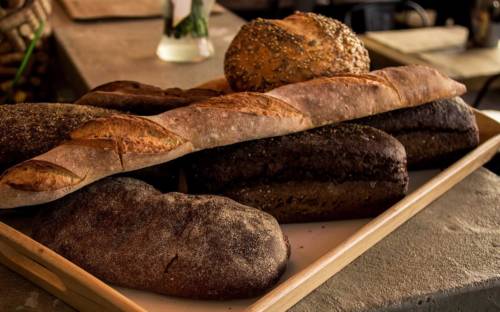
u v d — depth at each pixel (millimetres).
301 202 971
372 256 940
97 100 1040
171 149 904
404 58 2113
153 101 1034
